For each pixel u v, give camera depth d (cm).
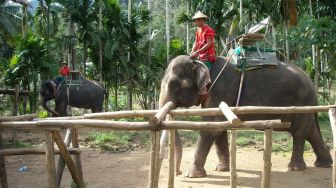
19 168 813
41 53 1449
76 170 542
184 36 2989
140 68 1792
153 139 443
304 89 733
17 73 1416
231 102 707
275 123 416
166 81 718
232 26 1864
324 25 1345
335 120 454
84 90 1462
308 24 1358
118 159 880
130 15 1802
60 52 1936
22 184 689
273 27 1834
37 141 1143
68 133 560
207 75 693
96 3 1744
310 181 675
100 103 1505
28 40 1417
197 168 704
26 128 493
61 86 1431
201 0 1847
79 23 1752
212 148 973
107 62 1791
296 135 746
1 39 2175
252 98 711
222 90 703
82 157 909
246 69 712
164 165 788
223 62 724
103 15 1769
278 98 719
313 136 771
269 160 421
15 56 1454
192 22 1908
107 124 459
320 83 1808
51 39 1833
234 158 432
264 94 714
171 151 484
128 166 809
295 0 1720
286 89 721
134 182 686
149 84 1831
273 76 722
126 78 1808
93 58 1817
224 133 747
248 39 727
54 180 489
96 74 1864
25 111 1551
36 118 577
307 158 852
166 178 691
